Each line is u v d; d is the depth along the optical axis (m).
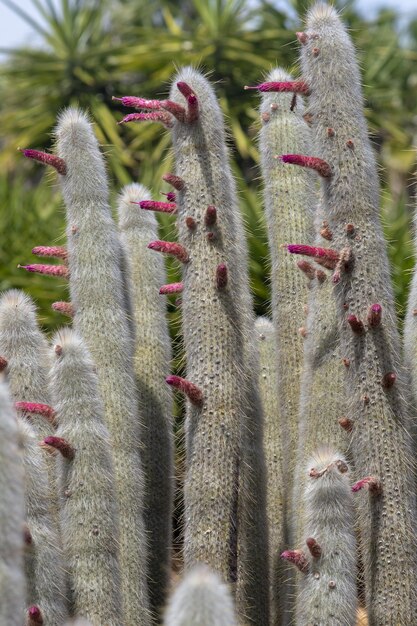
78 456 3.40
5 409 2.42
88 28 14.53
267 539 3.85
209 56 12.90
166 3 15.68
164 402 4.33
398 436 3.38
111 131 12.12
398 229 8.03
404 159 12.89
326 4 3.63
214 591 2.35
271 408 4.40
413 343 3.70
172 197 4.02
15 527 2.40
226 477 3.54
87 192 3.88
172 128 3.72
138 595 3.77
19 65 14.26
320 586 3.24
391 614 3.36
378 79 14.01
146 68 13.61
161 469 4.26
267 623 3.83
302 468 3.69
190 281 3.61
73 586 3.37
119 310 3.87
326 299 3.70
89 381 3.45
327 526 3.24
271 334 4.52
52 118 13.77
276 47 13.12
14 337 3.71
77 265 3.86
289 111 4.30
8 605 2.38
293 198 4.24
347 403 3.46
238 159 11.83
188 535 3.56
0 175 12.49
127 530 3.77
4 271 9.00
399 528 3.37
